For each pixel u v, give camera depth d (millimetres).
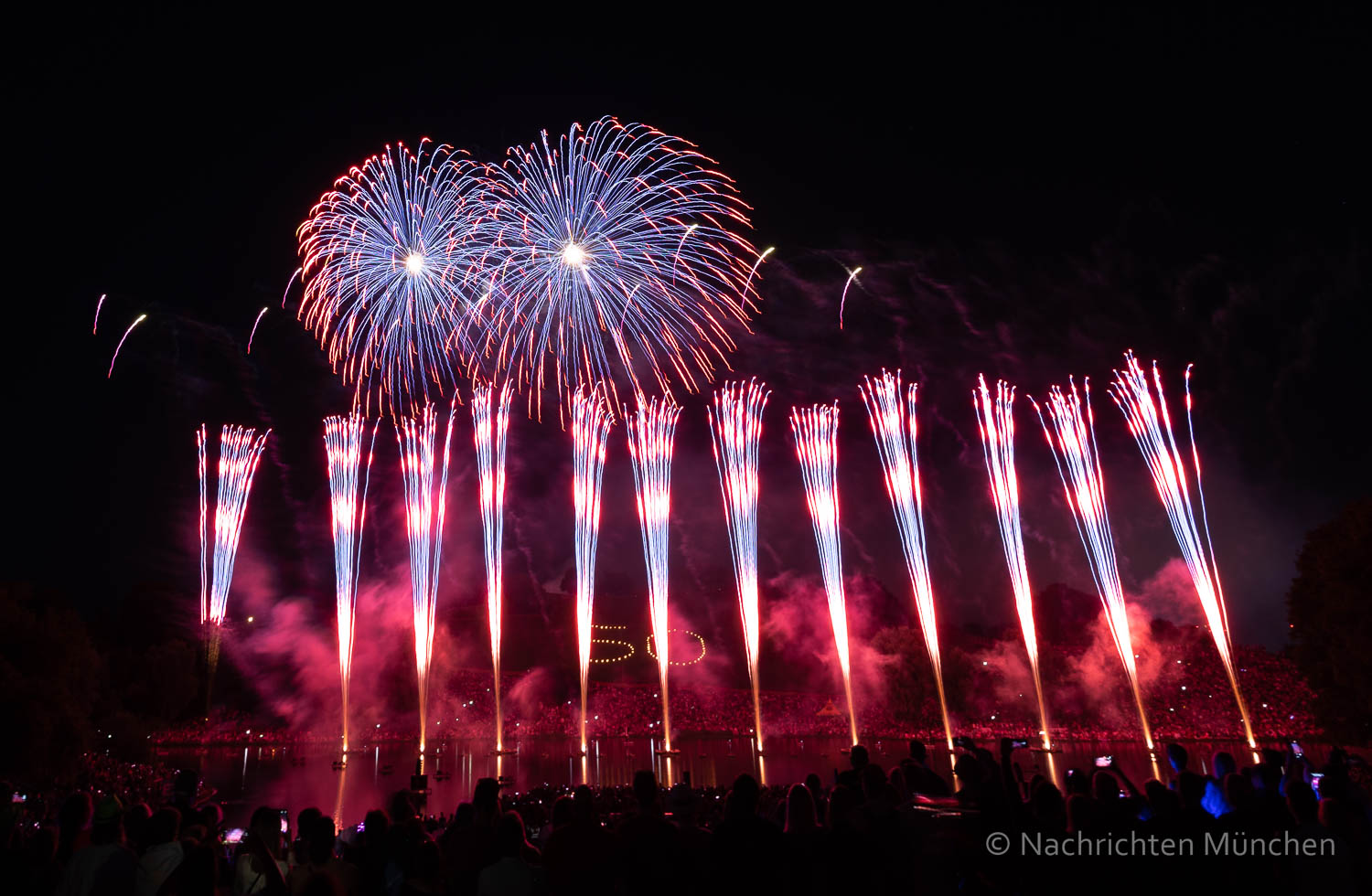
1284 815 10305
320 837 10203
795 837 9656
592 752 72188
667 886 9297
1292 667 73250
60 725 45656
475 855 10375
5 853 10594
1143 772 54938
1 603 48156
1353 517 44906
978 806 10219
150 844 10508
